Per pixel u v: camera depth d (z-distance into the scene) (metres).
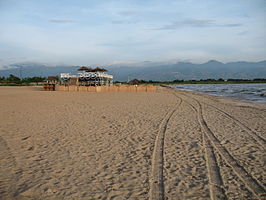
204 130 7.96
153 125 8.77
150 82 127.56
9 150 5.72
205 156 5.30
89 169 4.57
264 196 3.49
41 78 93.69
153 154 5.45
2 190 3.71
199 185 3.88
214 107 15.18
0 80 85.31
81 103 17.03
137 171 4.47
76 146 6.07
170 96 26.62
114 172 4.43
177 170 4.52
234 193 3.60
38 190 3.71
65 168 4.61
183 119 10.17
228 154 5.44
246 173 4.36
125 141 6.54
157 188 3.78
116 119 10.02
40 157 5.23
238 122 9.54
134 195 3.55
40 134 7.32
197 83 130.62
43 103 16.92
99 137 6.96
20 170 4.51
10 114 11.43
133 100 20.05
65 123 9.10
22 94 27.88
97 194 3.58
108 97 23.72
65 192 3.65
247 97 26.78
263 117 10.88
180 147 6.00
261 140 6.67
